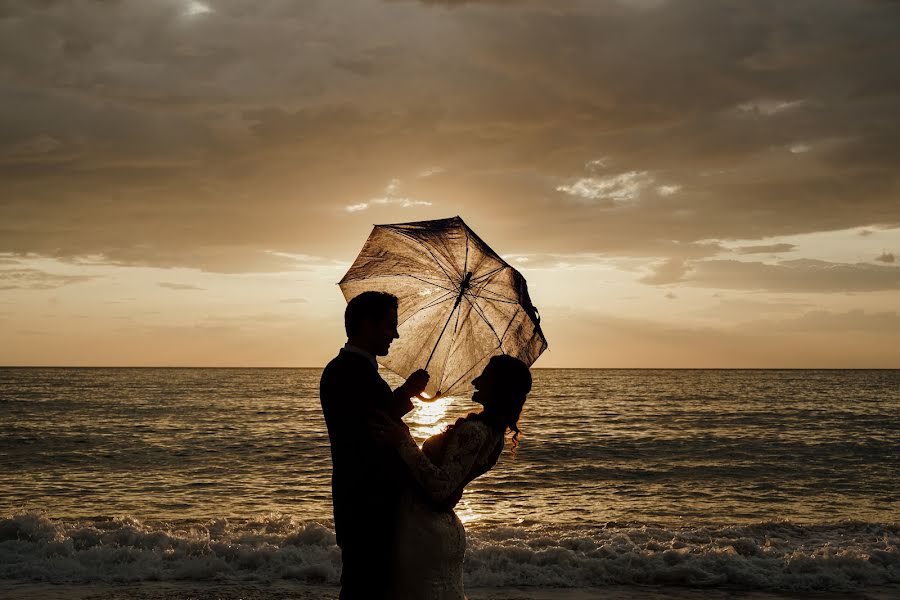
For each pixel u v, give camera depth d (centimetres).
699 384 11069
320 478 1803
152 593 622
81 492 1571
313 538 809
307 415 4294
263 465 2077
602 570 696
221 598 609
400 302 363
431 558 339
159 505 1401
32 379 12475
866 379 14662
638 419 3928
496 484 1694
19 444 2667
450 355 363
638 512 1335
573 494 1553
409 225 379
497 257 361
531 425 3525
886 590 653
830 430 3244
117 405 5225
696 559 719
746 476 1864
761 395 7156
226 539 805
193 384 10356
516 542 797
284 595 620
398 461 340
